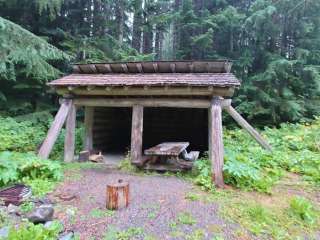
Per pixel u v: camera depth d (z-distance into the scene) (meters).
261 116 13.94
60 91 7.36
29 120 11.40
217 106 6.41
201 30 15.76
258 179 5.24
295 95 14.05
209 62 6.93
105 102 7.31
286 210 4.35
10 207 3.82
